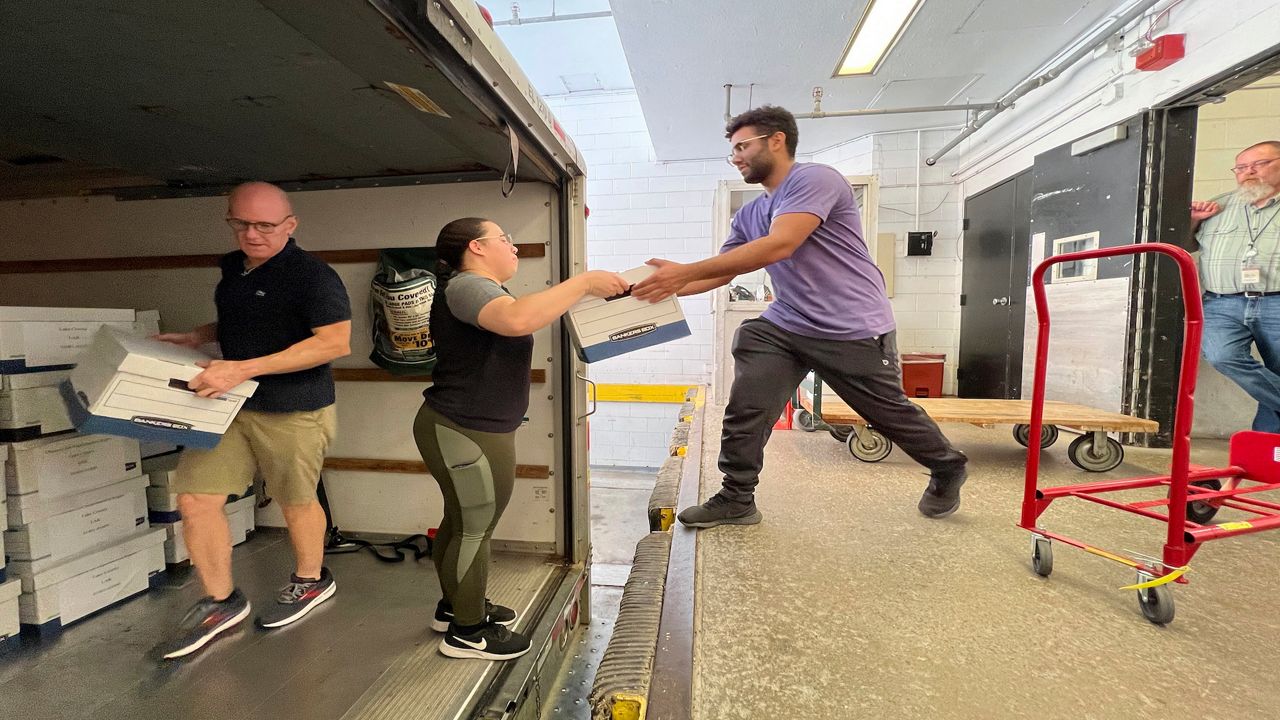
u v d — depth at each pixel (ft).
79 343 5.88
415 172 7.17
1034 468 4.99
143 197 7.67
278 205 5.02
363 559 7.25
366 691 4.64
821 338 5.56
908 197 16.28
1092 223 10.93
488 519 4.84
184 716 4.33
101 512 6.00
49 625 5.43
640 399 17.25
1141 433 10.30
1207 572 4.97
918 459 6.04
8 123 5.30
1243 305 9.41
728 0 9.46
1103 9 9.86
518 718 4.88
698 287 5.64
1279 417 9.55
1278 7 7.56
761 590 4.62
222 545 5.41
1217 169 10.16
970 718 3.10
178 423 4.43
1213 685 3.37
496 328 4.20
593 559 11.10
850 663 3.63
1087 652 3.73
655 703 3.25
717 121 14.39
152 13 3.32
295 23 3.26
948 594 4.56
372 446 7.75
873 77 12.40
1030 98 12.80
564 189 7.11
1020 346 13.58
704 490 7.23
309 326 5.16
